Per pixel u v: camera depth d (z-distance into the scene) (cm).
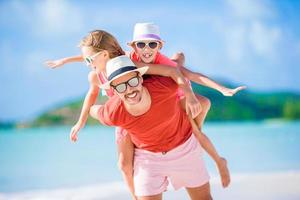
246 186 824
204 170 511
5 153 1559
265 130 2383
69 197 798
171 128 481
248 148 1520
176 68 471
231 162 1223
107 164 1259
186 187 513
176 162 494
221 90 480
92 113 496
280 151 1430
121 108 459
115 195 787
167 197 742
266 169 1088
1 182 1013
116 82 445
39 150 1634
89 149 1631
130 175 512
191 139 504
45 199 794
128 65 446
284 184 837
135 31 528
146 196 487
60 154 1505
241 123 3256
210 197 518
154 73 471
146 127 469
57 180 1030
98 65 480
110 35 484
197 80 499
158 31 533
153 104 457
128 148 504
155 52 518
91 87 520
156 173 493
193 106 458
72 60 563
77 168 1198
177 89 473
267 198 728
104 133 2392
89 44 476
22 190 912
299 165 1142
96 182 991
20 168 1224
